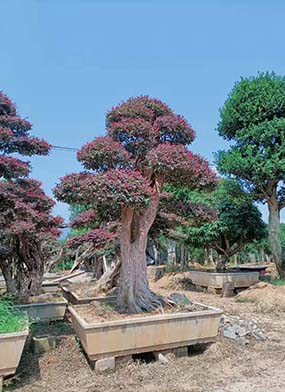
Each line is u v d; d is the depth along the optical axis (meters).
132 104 4.81
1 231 5.76
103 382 3.39
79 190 4.11
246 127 9.64
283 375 3.55
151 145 4.48
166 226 5.90
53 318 5.84
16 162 5.63
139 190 3.81
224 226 10.44
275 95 9.31
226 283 9.31
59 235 6.34
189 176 4.29
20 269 6.84
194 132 4.77
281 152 8.84
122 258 4.60
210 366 3.78
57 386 3.36
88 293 7.01
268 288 8.48
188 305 4.58
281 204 10.13
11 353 3.26
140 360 3.88
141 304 4.40
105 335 3.63
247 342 4.58
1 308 3.91
